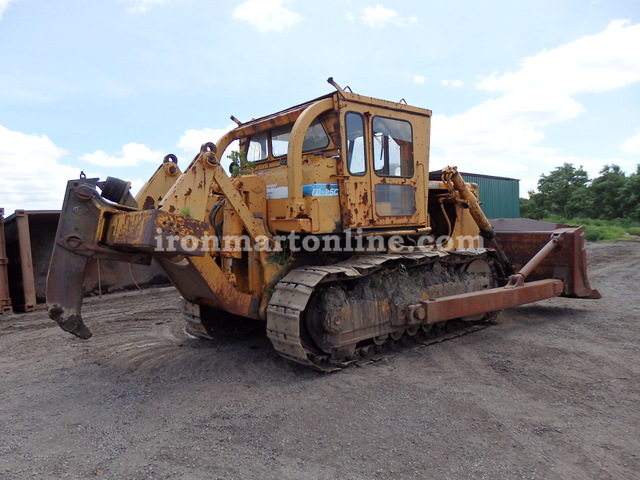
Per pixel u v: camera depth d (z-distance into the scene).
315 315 5.09
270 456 3.32
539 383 4.63
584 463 3.17
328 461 3.24
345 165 5.19
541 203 47.44
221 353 5.82
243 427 3.78
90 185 4.27
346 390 4.54
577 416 3.88
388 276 5.79
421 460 3.22
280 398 4.38
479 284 7.04
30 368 5.46
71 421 3.96
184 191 4.50
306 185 5.07
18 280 9.21
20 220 8.97
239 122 6.56
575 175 45.97
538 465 3.14
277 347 5.00
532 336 6.39
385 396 4.36
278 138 5.96
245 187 5.37
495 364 5.23
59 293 4.20
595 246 21.05
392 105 5.73
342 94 5.17
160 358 5.66
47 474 3.12
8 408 4.27
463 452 3.33
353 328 5.20
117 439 3.62
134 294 10.45
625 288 10.12
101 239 4.31
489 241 7.78
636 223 34.72
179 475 3.08
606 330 6.63
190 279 5.05
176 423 3.88
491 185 24.61
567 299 9.04
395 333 5.82
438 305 5.72
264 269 5.26
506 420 3.82
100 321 7.87
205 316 6.20
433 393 4.42
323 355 5.14
